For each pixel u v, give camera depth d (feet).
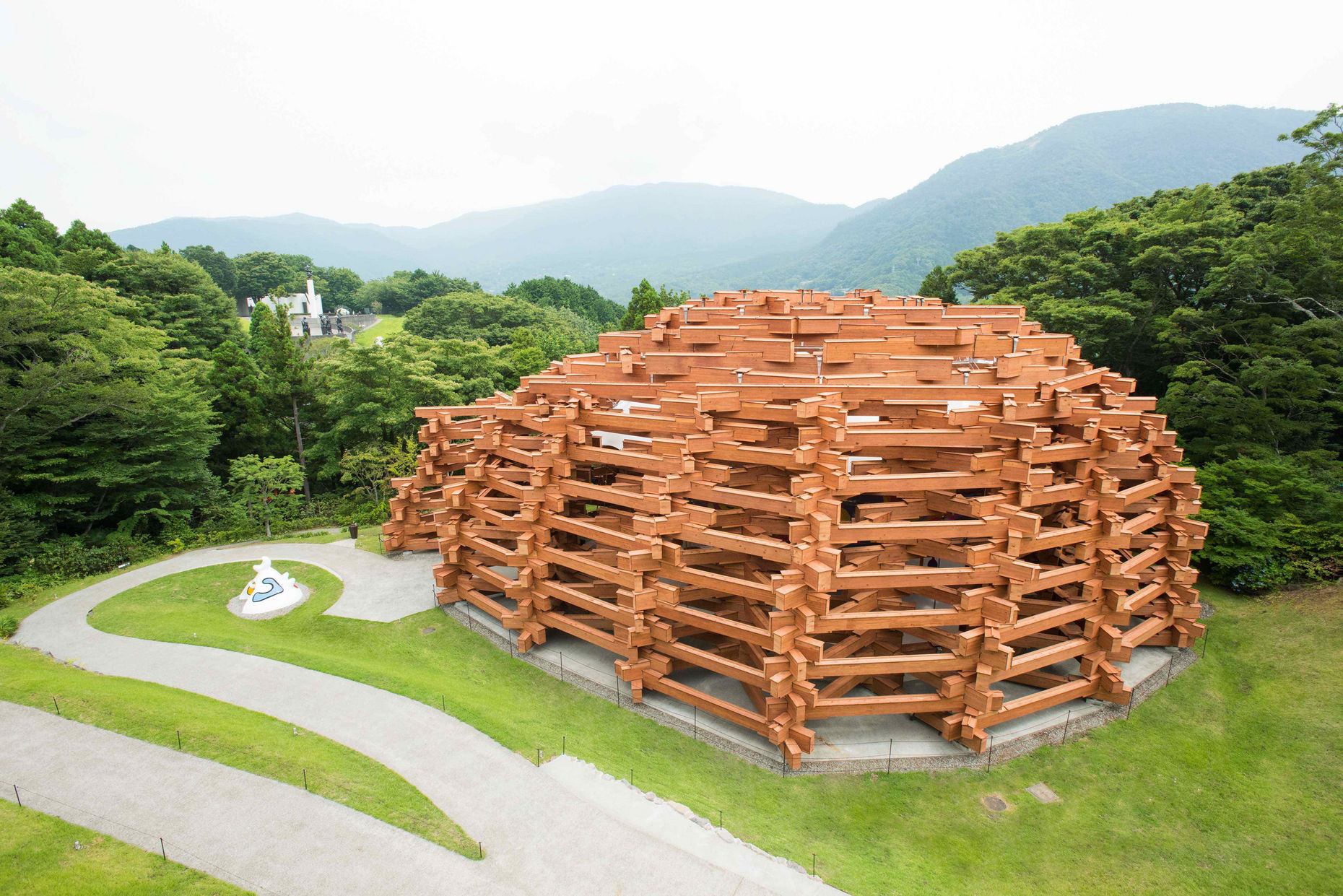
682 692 78.69
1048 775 71.92
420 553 134.41
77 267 237.86
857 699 71.72
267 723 70.23
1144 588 92.12
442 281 554.46
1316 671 86.79
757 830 60.80
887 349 82.79
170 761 61.98
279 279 511.81
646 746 74.08
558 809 58.80
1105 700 82.58
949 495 76.64
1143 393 170.71
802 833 62.23
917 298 120.26
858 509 78.28
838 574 69.15
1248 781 72.13
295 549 139.95
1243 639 96.58
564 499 89.40
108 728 66.69
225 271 495.41
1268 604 103.50
